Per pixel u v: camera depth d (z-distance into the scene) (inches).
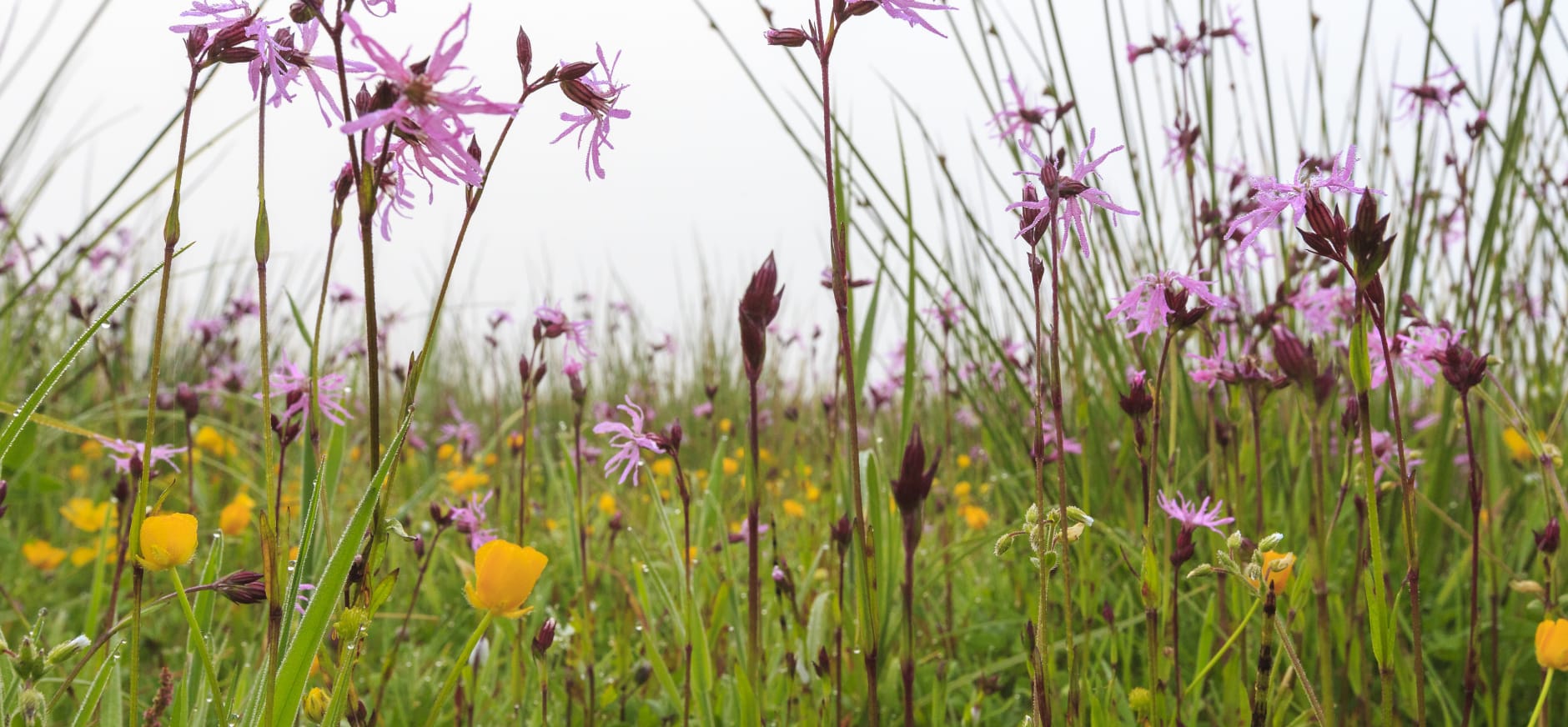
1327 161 33.0
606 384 78.4
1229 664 23.4
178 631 33.7
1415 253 29.3
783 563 25.1
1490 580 24.4
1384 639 18.3
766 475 50.9
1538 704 19.4
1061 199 17.8
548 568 32.9
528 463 38.5
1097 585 26.0
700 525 30.1
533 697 25.7
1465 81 31.7
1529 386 39.8
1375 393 34.5
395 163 17.0
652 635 27.0
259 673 18.0
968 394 40.6
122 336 61.6
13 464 44.8
